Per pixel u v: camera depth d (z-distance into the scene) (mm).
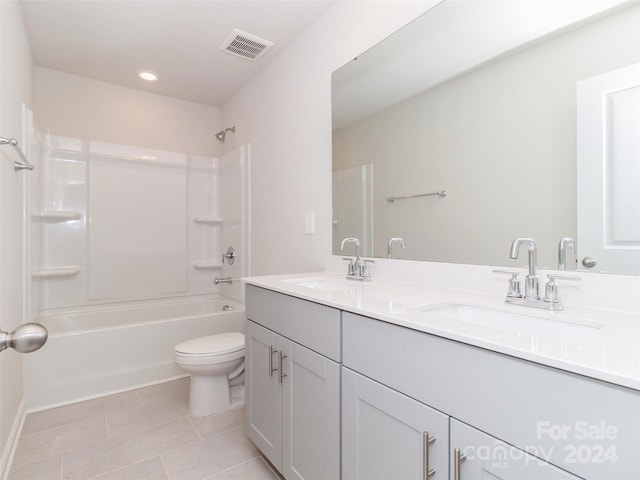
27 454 1570
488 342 656
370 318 942
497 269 1219
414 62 1508
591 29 1000
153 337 2393
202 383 1956
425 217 1475
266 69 2574
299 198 2209
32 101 2471
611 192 956
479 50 1280
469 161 1313
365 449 963
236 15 1990
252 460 1553
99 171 2816
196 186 3312
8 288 1534
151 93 3082
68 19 2006
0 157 1367
